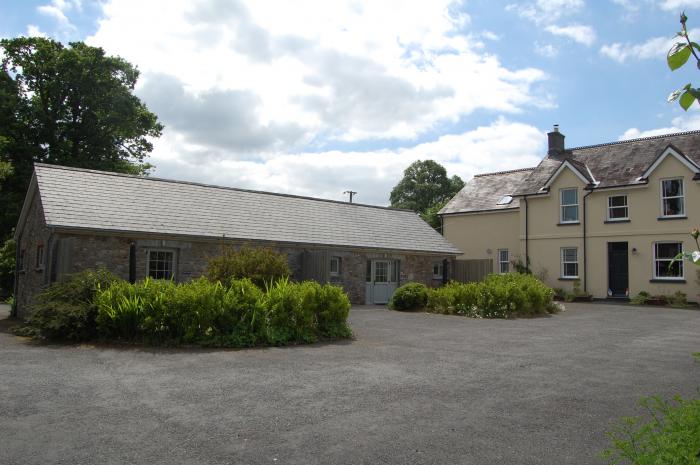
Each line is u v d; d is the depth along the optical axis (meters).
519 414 6.13
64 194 17.20
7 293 25.88
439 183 52.91
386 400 6.70
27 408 6.27
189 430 5.49
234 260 15.16
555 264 26.95
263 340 11.12
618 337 12.57
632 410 6.31
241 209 21.83
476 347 10.98
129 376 8.00
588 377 8.10
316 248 21.92
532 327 14.52
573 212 26.67
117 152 35.69
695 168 22.50
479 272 26.84
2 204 28.61
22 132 31.33
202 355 9.80
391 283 24.80
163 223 18.27
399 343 11.50
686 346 11.21
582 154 28.80
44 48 31.83
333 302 12.25
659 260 23.61
